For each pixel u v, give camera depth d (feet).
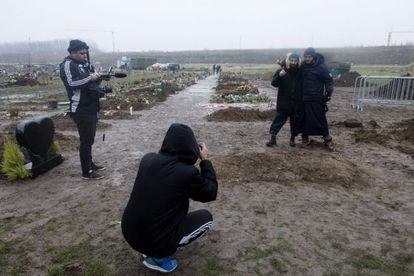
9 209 15.65
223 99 57.77
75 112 18.04
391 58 253.03
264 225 14.01
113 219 14.58
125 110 46.39
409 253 12.15
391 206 15.83
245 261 11.62
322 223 14.20
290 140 26.14
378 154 23.93
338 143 26.89
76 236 13.28
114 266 11.37
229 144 26.96
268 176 19.06
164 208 9.83
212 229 13.66
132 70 198.80
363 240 12.96
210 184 10.53
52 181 19.01
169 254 10.28
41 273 11.12
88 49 18.26
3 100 60.90
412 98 48.29
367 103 51.55
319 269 11.23
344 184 18.20
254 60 336.90
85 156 18.81
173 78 119.03
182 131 10.14
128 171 20.52
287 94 24.53
